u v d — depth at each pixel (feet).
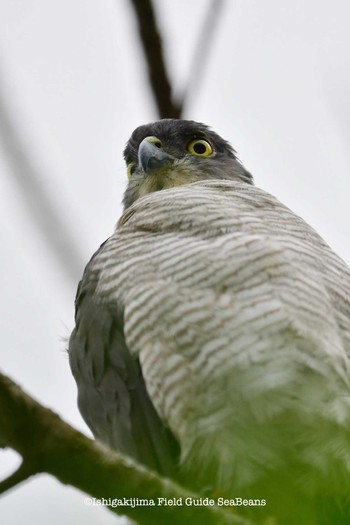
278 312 32.73
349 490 30.94
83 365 36.63
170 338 33.12
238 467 31.45
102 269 36.58
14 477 23.00
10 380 22.91
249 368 31.99
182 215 36.86
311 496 30.96
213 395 32.12
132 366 34.35
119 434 34.35
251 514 30.58
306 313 32.94
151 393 33.35
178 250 34.86
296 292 33.40
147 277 34.60
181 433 32.58
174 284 33.96
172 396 32.73
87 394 36.37
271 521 29.17
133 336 34.09
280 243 34.99
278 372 31.83
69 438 23.25
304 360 32.07
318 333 32.63
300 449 31.35
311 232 37.50
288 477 31.22
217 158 47.91
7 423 22.77
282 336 32.37
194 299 33.37
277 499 30.91
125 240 36.88
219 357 32.32
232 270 33.78
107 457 23.72
